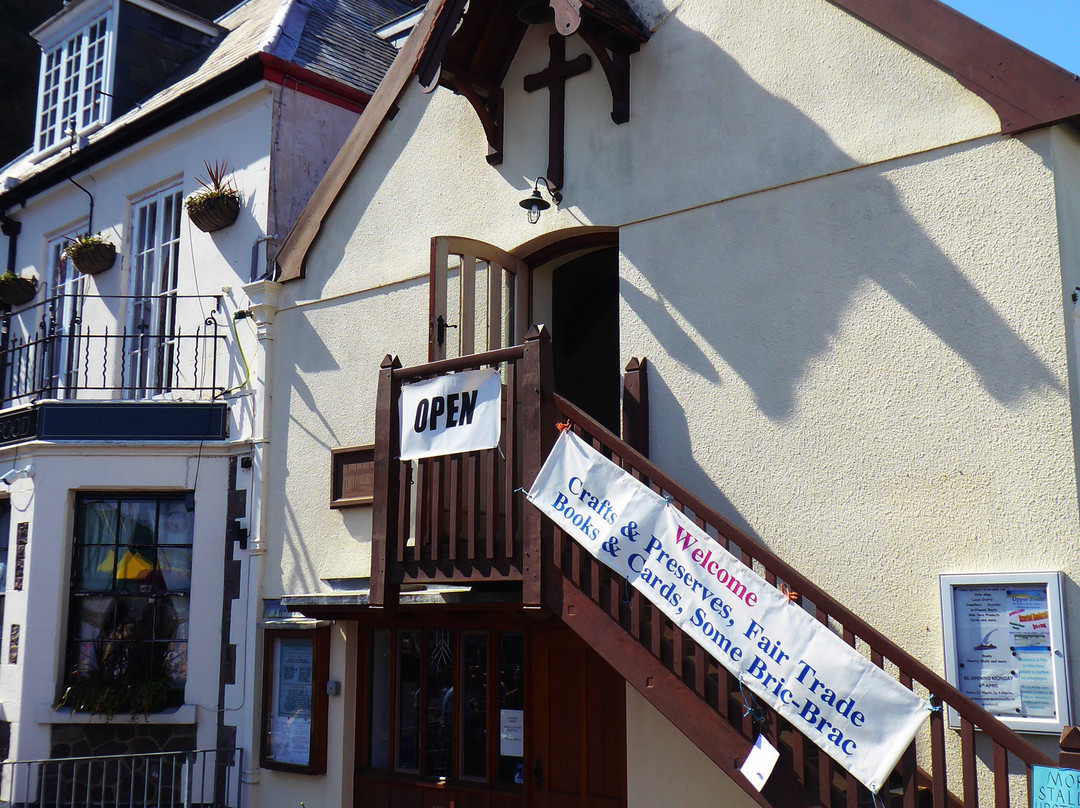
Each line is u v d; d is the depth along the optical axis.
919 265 5.84
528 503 5.98
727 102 6.68
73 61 13.04
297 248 9.12
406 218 8.38
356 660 8.36
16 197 12.60
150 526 9.65
